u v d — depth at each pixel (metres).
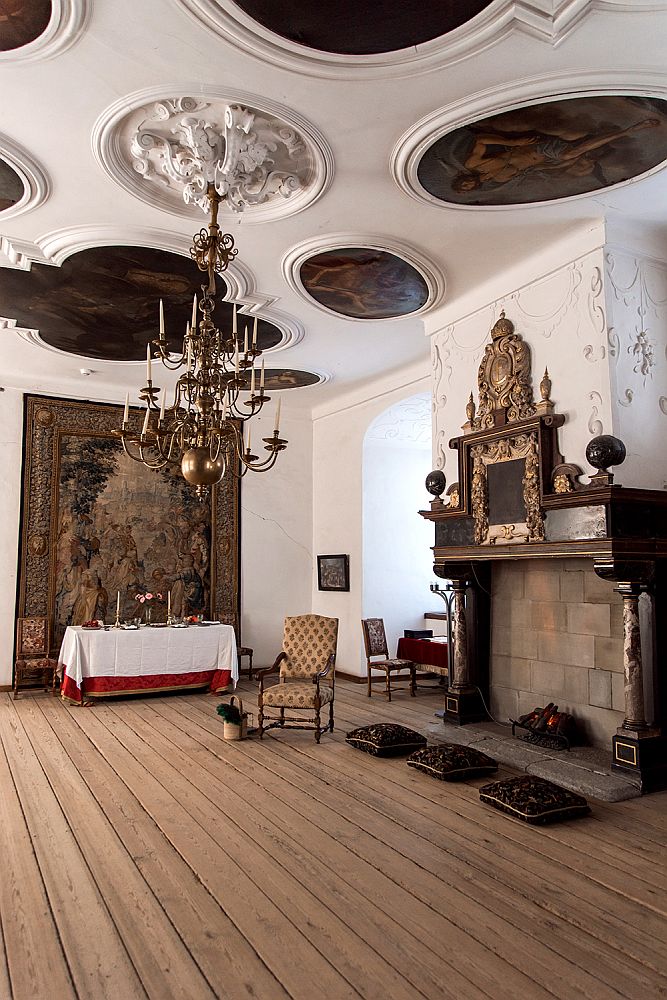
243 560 12.05
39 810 5.14
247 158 4.89
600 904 3.71
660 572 5.92
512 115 4.43
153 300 7.55
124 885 3.93
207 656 9.95
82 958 3.21
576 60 4.02
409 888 3.88
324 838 4.60
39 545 10.40
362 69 4.09
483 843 4.52
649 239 6.13
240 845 4.49
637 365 5.96
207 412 4.93
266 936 3.38
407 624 11.80
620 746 5.70
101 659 9.23
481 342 7.25
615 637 6.28
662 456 6.00
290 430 12.78
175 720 8.20
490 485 6.95
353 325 8.38
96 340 8.93
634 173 5.16
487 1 3.57
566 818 4.93
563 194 5.47
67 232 6.07
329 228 6.00
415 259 6.50
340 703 9.39
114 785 5.73
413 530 12.07
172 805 5.24
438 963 3.16
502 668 7.58
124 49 3.93
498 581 7.72
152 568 11.20
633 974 3.09
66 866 4.18
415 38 3.84
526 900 3.76
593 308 5.96
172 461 5.43
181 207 5.73
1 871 4.12
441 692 10.26
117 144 4.89
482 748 6.64
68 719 8.23
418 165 5.00
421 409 10.77
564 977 3.06
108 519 10.94
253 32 3.78
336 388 11.41
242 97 4.33
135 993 2.95
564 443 6.19
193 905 3.70
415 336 8.80
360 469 11.64
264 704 7.26
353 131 4.68
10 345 9.11
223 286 7.18
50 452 10.63
